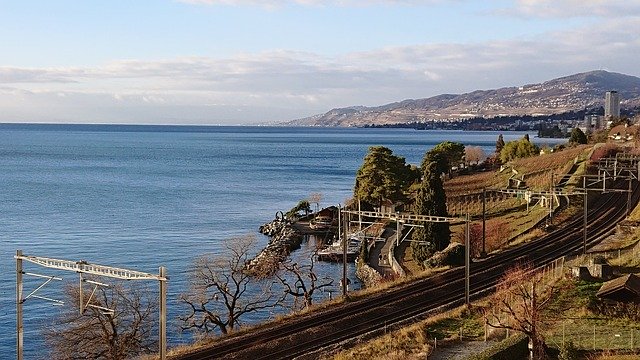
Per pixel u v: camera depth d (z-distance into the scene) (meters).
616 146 139.88
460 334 45.91
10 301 71.06
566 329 44.00
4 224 119.56
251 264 89.06
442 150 157.62
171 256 95.19
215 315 58.88
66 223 121.81
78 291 49.09
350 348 44.66
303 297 70.69
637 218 84.81
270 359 42.78
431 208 77.56
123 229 116.94
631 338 40.97
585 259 62.50
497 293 53.69
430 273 66.94
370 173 111.25
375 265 85.25
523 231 89.38
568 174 119.56
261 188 187.00
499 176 140.12
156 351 48.75
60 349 47.50
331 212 127.44
